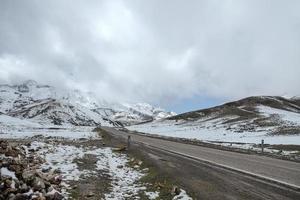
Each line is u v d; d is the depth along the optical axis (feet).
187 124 396.78
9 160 37.60
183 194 38.47
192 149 97.91
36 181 34.58
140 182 47.91
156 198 38.22
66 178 44.27
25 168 38.09
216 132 242.58
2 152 41.09
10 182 32.65
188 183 44.24
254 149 101.14
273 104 480.64
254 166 58.65
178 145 115.34
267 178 45.88
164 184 44.68
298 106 499.10
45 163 50.34
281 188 40.04
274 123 258.98
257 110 402.11
